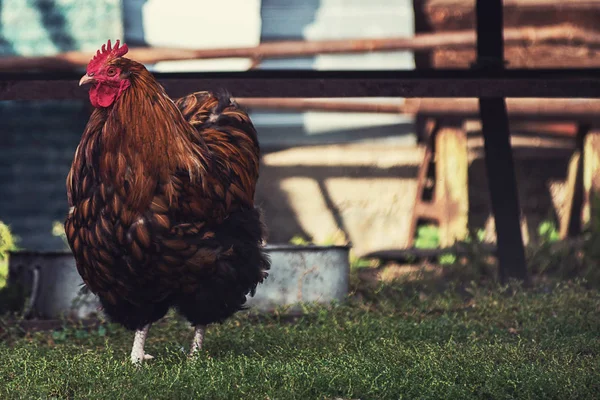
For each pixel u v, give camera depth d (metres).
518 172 14.34
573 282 9.55
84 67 11.73
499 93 7.78
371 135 14.36
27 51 13.06
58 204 13.18
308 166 14.23
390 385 4.86
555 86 7.79
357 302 8.08
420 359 5.50
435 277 10.07
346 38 14.18
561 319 7.05
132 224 5.22
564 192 14.32
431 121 13.68
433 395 4.70
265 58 13.14
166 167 5.25
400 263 12.34
